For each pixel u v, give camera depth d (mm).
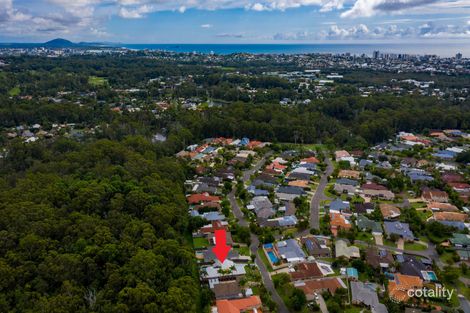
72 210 108125
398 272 98688
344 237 116625
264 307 86625
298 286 91125
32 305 74562
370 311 84750
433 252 109812
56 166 143375
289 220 125312
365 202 141125
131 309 73688
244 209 133750
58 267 82062
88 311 73438
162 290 81812
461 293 91500
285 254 105625
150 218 108062
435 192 144625
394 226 120562
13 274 79812
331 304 85000
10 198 109188
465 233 117750
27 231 93062
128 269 83312
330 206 135875
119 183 124812
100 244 92250
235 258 104875
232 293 89688
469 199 141250
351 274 96375
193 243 114688
